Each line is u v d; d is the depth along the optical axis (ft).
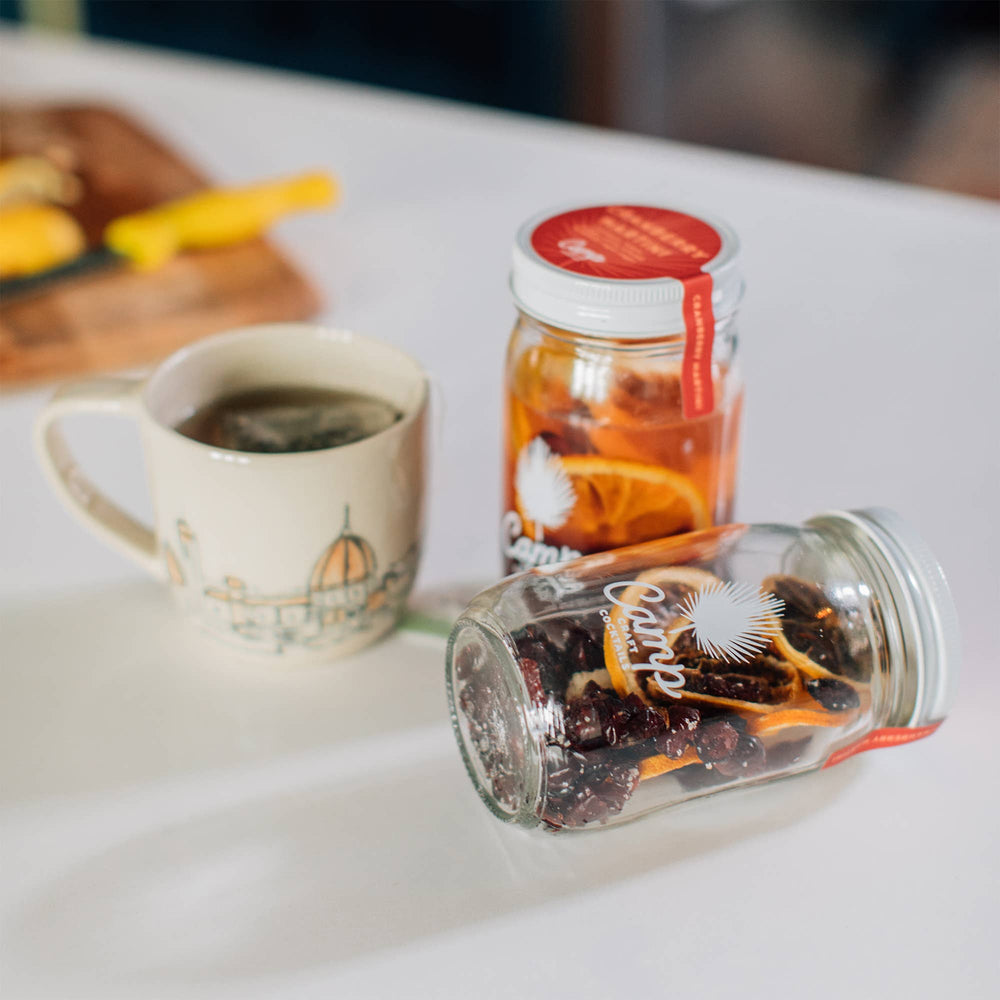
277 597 1.91
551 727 1.71
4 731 1.92
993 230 3.13
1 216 2.72
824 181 3.36
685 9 8.41
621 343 1.82
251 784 1.86
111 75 3.90
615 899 1.74
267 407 2.03
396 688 1.98
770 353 2.66
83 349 2.52
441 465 2.37
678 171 3.37
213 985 1.66
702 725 1.74
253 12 5.82
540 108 5.97
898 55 8.46
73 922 1.71
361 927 1.72
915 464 2.37
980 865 1.77
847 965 1.69
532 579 1.82
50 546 2.21
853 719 1.79
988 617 2.07
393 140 3.51
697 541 1.88
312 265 2.88
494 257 2.93
